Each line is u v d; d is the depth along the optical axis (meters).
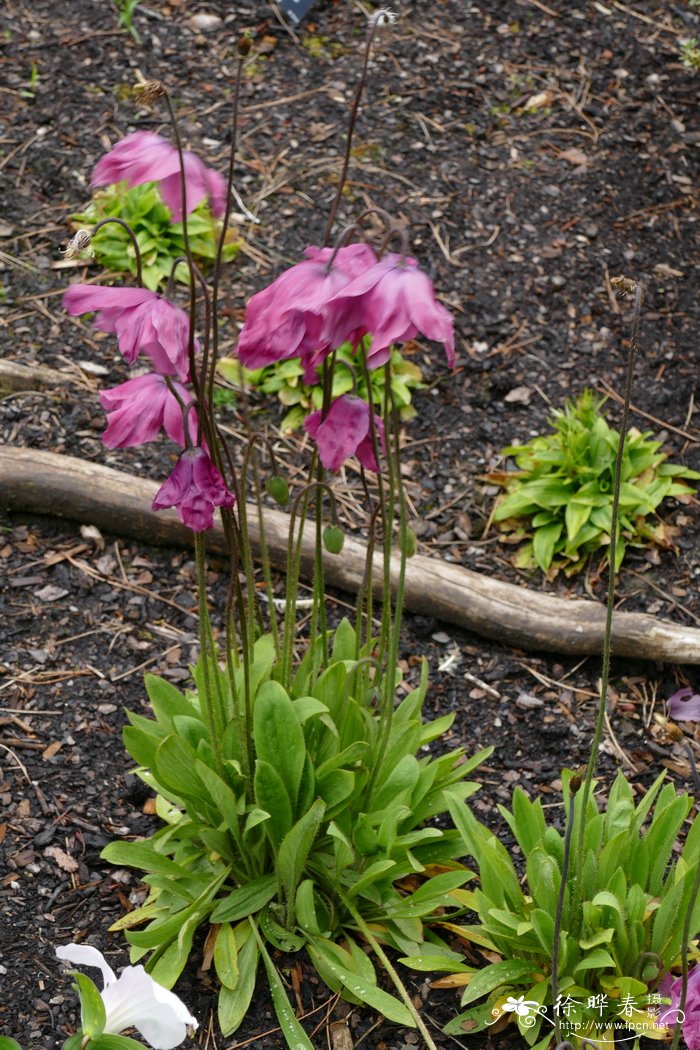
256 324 2.79
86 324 6.11
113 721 4.51
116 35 7.56
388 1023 3.61
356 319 2.71
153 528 5.16
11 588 5.00
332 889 3.76
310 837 3.44
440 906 3.94
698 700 2.81
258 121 7.16
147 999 2.67
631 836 3.58
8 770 4.27
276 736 3.46
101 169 2.78
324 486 3.43
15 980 3.61
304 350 2.83
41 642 4.80
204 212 6.36
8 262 6.33
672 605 5.17
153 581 5.14
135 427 2.88
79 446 5.52
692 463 5.73
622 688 4.89
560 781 4.49
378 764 3.69
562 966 3.39
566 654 4.97
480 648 5.02
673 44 7.99
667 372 6.16
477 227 6.73
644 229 6.84
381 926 3.76
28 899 3.85
